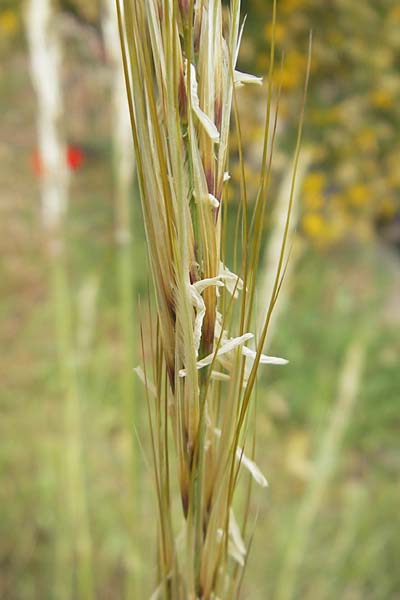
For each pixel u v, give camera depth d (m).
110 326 0.47
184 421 0.07
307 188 0.54
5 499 0.35
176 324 0.07
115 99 0.16
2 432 0.39
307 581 0.31
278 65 0.54
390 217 0.65
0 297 0.52
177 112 0.07
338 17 0.54
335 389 0.43
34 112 0.82
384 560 0.34
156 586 0.09
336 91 0.58
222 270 0.07
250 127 0.46
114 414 0.37
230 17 0.07
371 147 0.56
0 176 0.69
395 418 0.44
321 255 0.60
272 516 0.34
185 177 0.07
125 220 0.16
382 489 0.39
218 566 0.08
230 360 0.08
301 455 0.37
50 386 0.43
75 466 0.21
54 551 0.30
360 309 0.54
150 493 0.30
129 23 0.07
